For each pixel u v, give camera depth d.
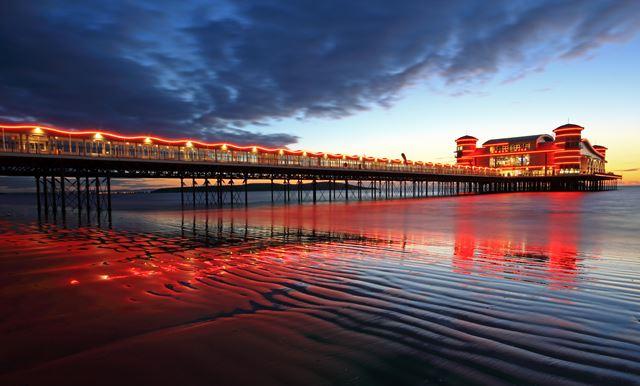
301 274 8.21
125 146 31.86
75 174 33.47
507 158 106.31
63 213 30.12
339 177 57.75
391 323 5.21
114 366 4.09
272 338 4.75
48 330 5.15
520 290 6.84
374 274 8.16
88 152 29.81
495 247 12.15
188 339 4.76
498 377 3.74
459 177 82.38
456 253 10.94
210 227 19.16
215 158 38.22
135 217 26.94
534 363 4.02
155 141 33.84
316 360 4.15
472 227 19.02
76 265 9.50
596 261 9.67
